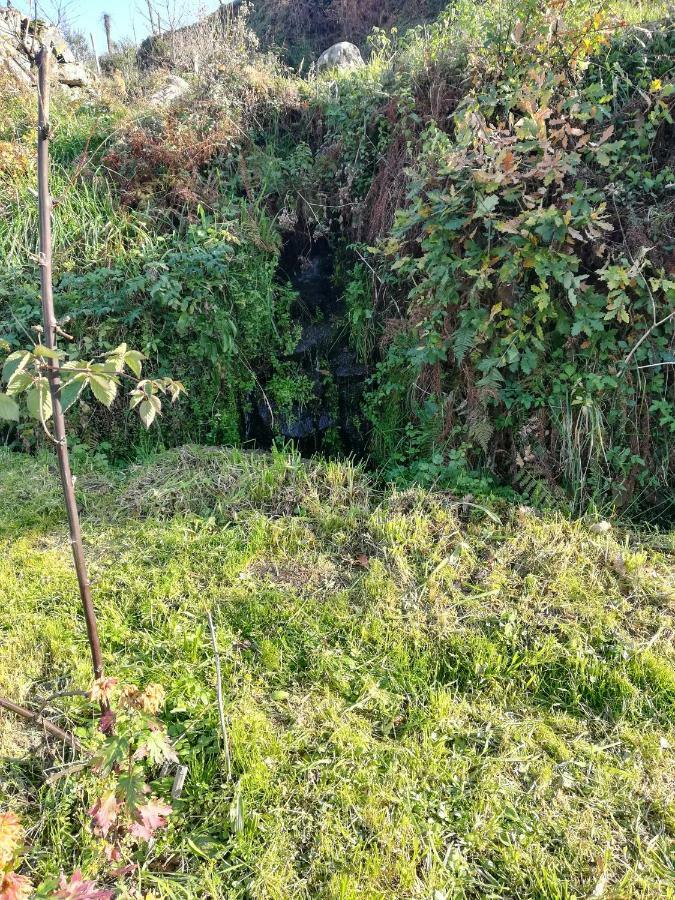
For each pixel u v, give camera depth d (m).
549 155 3.29
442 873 1.74
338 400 4.72
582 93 3.39
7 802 1.87
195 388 4.46
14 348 4.20
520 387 3.49
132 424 4.33
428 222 3.43
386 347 4.40
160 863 1.77
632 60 3.75
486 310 3.38
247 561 2.96
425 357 3.61
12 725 2.08
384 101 4.75
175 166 5.07
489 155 3.08
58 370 1.45
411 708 2.25
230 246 4.51
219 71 5.70
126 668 2.33
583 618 2.63
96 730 2.05
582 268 3.50
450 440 3.74
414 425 4.24
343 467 3.72
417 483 3.63
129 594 2.73
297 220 5.02
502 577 2.84
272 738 2.09
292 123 5.50
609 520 3.37
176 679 2.29
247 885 1.70
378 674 2.39
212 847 1.80
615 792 2.00
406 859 1.76
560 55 3.67
